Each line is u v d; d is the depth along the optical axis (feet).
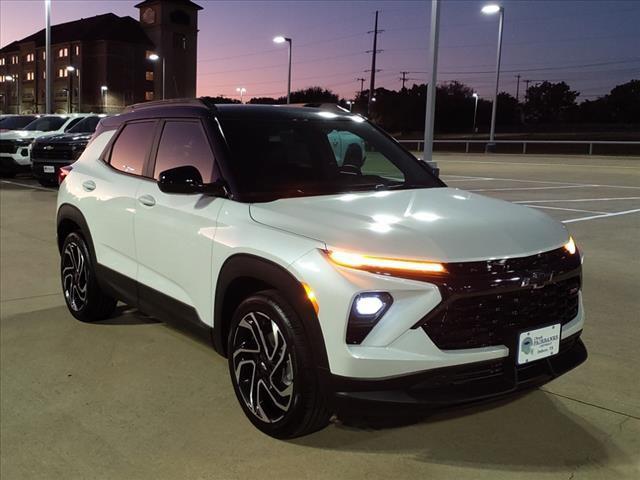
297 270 9.73
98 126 17.51
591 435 11.12
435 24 44.14
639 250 26.91
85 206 16.21
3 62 364.99
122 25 299.99
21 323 17.39
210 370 14.19
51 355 15.08
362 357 9.09
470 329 9.40
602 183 59.11
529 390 10.21
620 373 13.78
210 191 12.06
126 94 297.33
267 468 10.16
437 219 10.50
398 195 12.29
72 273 17.47
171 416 12.01
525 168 80.12
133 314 18.19
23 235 30.58
